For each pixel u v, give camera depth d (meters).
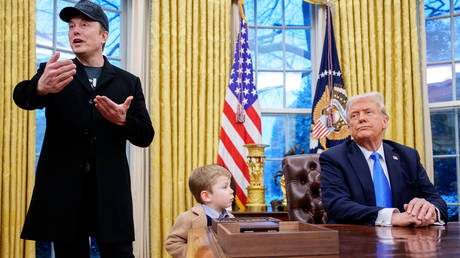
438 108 4.81
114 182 1.88
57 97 1.87
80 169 1.84
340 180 1.92
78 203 1.82
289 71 5.01
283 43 5.04
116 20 4.48
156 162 4.09
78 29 1.96
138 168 4.07
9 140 3.29
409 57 4.58
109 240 1.82
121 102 2.01
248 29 4.97
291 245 0.66
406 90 4.55
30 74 3.45
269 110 4.86
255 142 4.37
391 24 4.66
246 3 5.02
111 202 1.86
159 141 4.14
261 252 0.66
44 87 1.73
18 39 3.39
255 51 4.97
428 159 4.53
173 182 4.15
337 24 4.66
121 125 1.88
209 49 4.41
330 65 4.55
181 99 4.25
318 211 2.40
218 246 0.79
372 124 1.98
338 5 4.70
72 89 1.90
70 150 1.85
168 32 4.29
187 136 4.24
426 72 4.64
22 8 3.42
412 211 1.44
